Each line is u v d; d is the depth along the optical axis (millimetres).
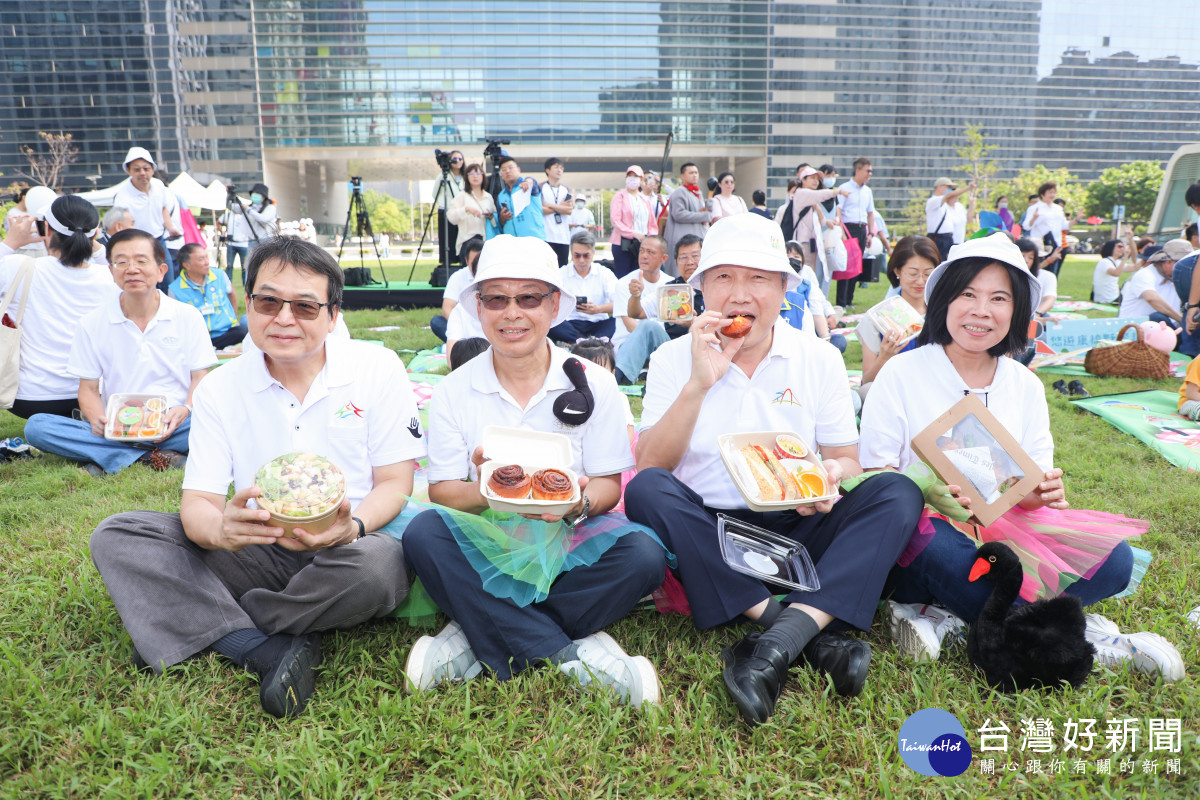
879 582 2182
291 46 56594
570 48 58656
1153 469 4160
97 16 54344
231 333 7570
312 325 2275
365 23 56906
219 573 2281
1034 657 2072
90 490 3949
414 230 76875
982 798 1739
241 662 2160
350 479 2457
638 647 2400
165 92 55969
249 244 13516
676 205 10102
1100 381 6332
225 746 1903
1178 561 2932
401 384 2506
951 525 2398
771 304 2453
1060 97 64375
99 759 1844
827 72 60938
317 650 2205
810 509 2256
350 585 2131
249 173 58000
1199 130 66062
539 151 60219
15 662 2162
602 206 61781
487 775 1804
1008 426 2580
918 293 4184
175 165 57031
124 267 4297
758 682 1962
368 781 1772
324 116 57906
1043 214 12883
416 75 58062
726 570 2264
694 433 2572
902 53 61344
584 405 2404
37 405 4820
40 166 54594
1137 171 51281
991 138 64125
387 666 2230
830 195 9734
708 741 1920
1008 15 62438
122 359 4496
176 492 3951
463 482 2430
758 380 2561
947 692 2119
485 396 2459
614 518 2375
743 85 60031
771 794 1762
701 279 2605
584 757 1853
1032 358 6816
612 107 59719
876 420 2631
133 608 2143
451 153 12219
